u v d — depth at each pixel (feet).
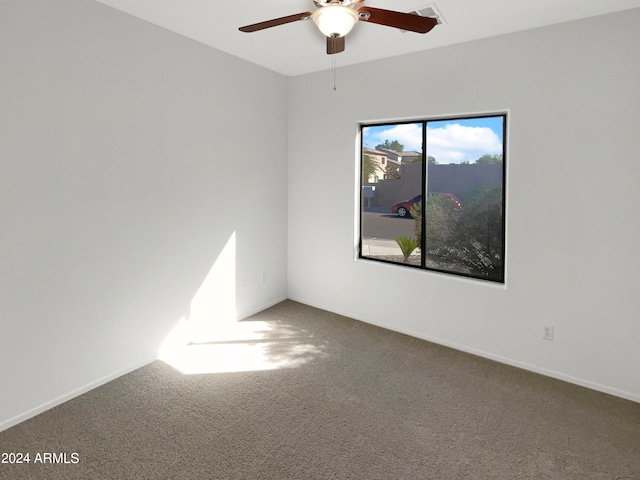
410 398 8.80
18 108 7.38
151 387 9.16
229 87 11.93
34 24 7.51
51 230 8.05
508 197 9.96
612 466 6.75
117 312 9.46
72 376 8.64
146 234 9.98
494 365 10.36
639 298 8.54
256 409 8.34
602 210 8.79
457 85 10.56
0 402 7.52
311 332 12.37
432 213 11.99
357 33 9.84
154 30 9.69
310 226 14.29
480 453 7.06
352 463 6.79
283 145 14.37
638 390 8.70
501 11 8.46
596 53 8.60
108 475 6.45
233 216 12.57
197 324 11.72
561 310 9.50
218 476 6.45
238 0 8.30
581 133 8.89
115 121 9.04
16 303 7.62
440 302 11.50
